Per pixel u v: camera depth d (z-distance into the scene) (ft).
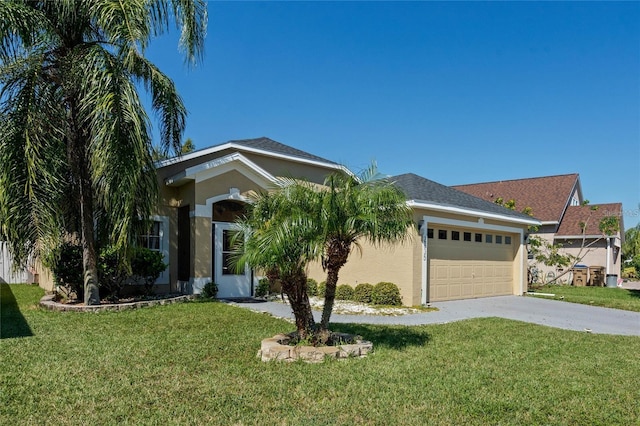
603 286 75.82
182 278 44.39
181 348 22.72
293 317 32.86
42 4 32.24
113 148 29.73
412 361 21.26
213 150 48.11
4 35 29.32
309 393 16.48
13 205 29.48
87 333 25.64
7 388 16.21
